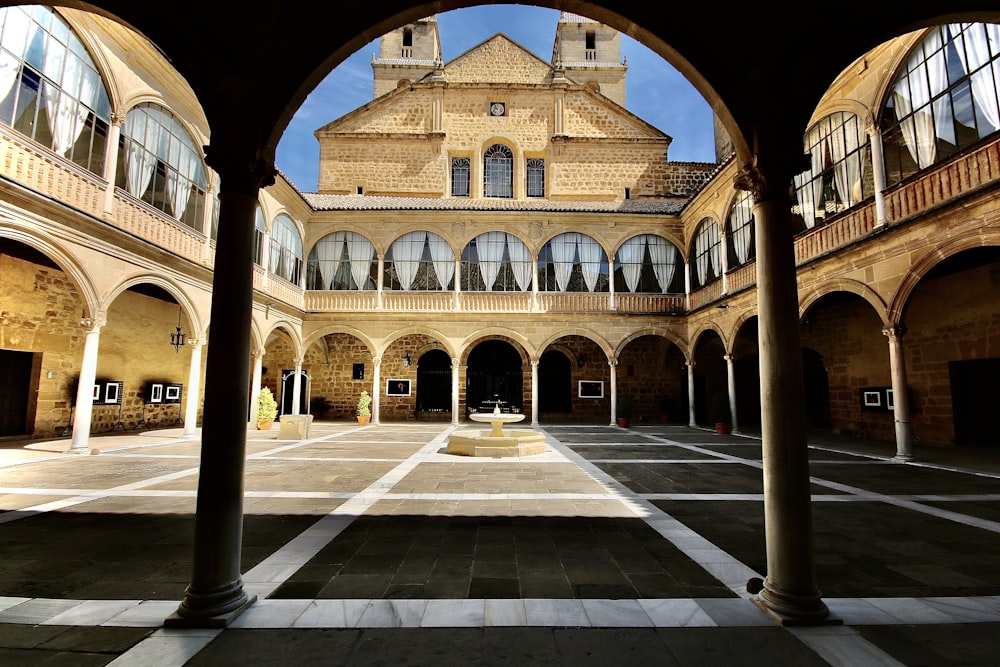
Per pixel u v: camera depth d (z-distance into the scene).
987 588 3.83
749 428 18.67
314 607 3.41
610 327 19.80
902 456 10.20
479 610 3.37
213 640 2.95
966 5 3.75
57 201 9.31
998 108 8.51
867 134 11.15
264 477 8.22
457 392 19.39
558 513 6.01
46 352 12.77
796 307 3.58
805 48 3.80
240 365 3.50
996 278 11.18
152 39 3.70
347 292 19.88
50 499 6.50
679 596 3.62
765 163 3.72
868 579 4.00
